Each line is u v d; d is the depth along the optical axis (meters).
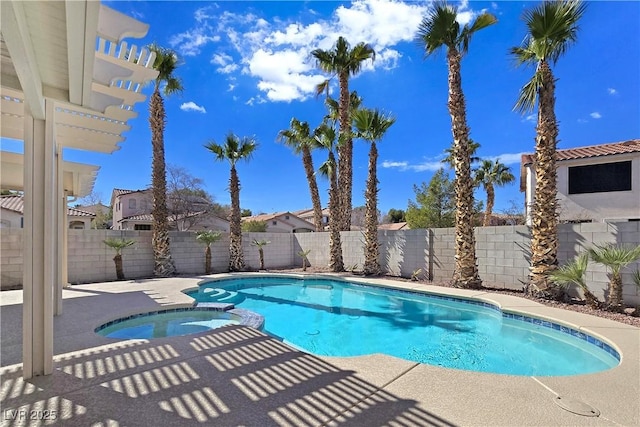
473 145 19.23
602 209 12.81
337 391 3.04
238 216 14.06
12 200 19.34
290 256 16.31
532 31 7.04
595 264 6.91
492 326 6.82
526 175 15.51
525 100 7.75
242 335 4.74
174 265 12.62
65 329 5.04
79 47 2.71
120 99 4.30
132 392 2.99
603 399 2.93
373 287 10.34
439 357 5.15
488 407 2.77
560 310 6.32
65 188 9.22
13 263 9.12
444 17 8.56
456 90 9.03
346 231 13.76
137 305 6.77
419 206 19.81
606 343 4.66
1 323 5.44
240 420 2.54
